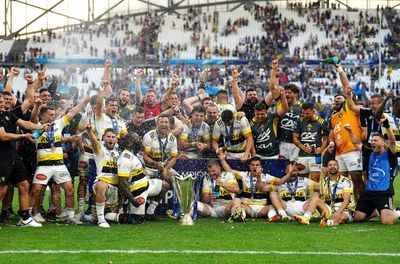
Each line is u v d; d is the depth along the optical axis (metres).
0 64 66.62
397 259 9.96
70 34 77.38
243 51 73.56
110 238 11.79
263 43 74.75
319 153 15.78
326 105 55.94
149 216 14.49
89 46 75.00
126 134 13.89
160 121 14.64
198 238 11.80
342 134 15.16
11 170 12.99
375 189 14.04
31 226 13.38
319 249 10.72
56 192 14.38
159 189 14.52
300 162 15.91
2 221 14.45
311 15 80.25
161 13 83.12
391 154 14.12
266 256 10.15
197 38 76.12
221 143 15.66
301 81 64.50
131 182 13.90
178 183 14.00
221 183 14.68
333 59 15.41
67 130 15.86
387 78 65.12
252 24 78.94
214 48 74.19
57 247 10.85
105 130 14.40
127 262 9.69
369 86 63.22
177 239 11.69
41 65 65.44
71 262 9.70
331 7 83.88
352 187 14.44
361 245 11.09
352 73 66.38
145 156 14.77
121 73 61.16
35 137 13.56
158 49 74.38
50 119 13.93
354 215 14.21
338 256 10.16
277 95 15.84
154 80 62.44
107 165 13.66
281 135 16.20
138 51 74.50
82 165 14.88
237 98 16.34
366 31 76.50
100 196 13.44
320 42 74.69
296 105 16.20
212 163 14.91
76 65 64.50
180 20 80.56
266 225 13.59
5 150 12.88
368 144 14.32
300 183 14.56
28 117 14.62
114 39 76.38
